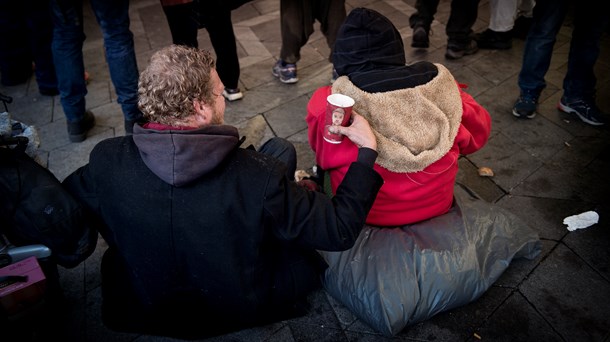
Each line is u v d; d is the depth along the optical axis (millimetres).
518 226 1987
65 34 2400
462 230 1833
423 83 1550
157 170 1102
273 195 1182
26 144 1368
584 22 2545
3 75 3328
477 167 2551
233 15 4262
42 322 1733
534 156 2615
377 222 1868
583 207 2291
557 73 3305
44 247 1453
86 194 1301
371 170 1342
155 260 1311
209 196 1154
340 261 1782
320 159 1757
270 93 3201
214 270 1307
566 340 1747
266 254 1451
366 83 1529
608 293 1901
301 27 3020
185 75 1117
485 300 1883
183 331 1638
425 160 1535
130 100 2621
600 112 2781
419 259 1740
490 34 3574
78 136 2781
